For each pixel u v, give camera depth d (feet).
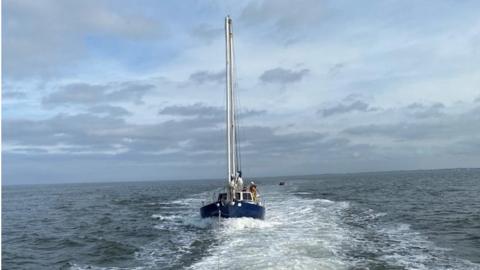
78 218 132.05
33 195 355.15
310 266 46.26
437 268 48.70
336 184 313.94
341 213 103.96
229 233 72.59
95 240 82.74
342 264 48.39
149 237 81.97
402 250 58.29
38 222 124.88
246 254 54.19
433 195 167.12
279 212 107.76
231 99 90.17
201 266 50.65
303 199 154.92
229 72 90.27
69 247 76.79
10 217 144.87
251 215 79.56
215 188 329.93
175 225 97.81
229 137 89.10
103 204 196.44
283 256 51.70
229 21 90.89
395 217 95.76
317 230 74.59
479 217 93.50
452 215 98.48
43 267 61.57
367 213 103.86
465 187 221.66
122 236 85.92
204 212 85.87
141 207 162.91
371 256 54.24
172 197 223.30
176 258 59.31
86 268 58.54
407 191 197.77
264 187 283.38
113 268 57.36
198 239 71.97
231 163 88.53
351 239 66.08
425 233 73.00
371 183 313.32
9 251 74.90
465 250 58.54
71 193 369.91
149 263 58.29
